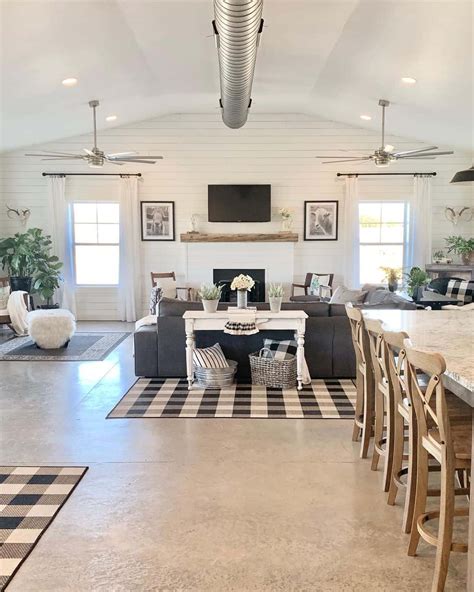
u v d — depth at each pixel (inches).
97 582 88.4
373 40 194.4
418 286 275.4
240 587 86.9
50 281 342.3
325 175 355.9
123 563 93.5
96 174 356.2
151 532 103.2
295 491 119.8
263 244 354.3
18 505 114.0
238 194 353.7
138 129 353.1
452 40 178.9
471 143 322.3
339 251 361.1
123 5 172.1
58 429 159.3
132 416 170.6
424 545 98.8
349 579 89.0
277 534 102.3
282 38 204.1
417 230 354.0
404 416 106.7
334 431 157.2
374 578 89.3
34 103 256.1
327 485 122.7
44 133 322.3
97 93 264.8
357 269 355.9
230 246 355.3
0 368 233.9
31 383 209.9
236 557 95.1
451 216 355.3
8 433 156.4
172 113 350.3
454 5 155.6
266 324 198.4
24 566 92.7
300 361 200.1
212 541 100.0
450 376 81.8
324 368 213.6
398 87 244.8
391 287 288.0
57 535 102.4
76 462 135.7
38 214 358.9
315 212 358.0
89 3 166.9
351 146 353.1
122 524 106.1
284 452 141.7
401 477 121.3
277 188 357.7
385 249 364.2
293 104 323.3
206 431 157.3
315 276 344.2
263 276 356.5
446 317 136.5
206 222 360.2
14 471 130.7
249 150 354.9
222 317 198.4
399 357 106.9
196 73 253.9
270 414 172.2
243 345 214.2
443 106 258.4
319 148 354.0
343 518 108.3
